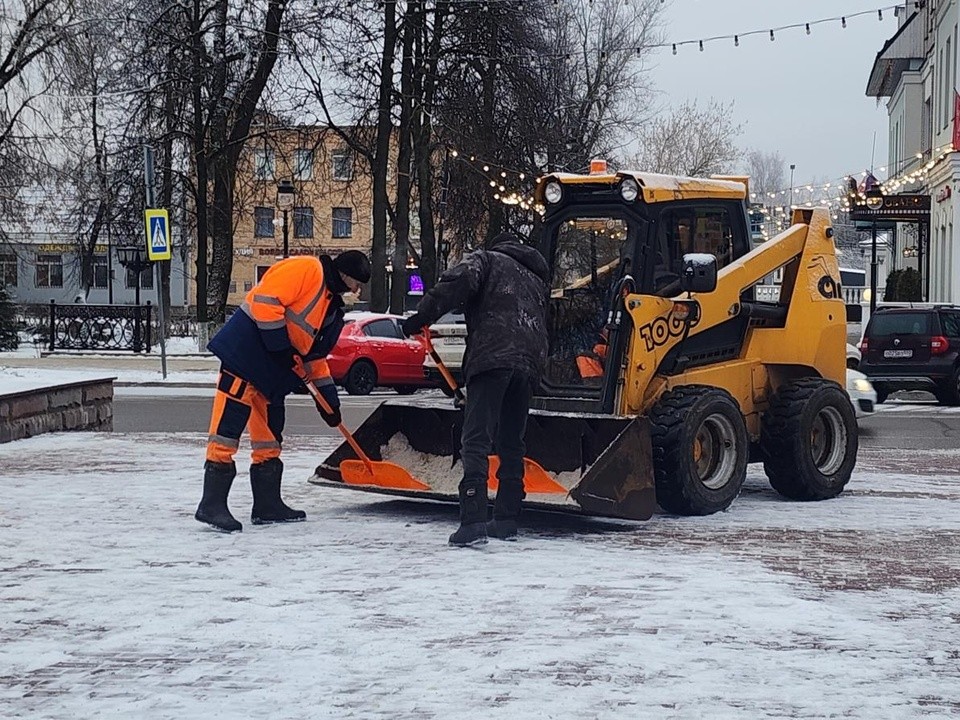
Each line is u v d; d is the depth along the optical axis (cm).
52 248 5006
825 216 1031
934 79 3916
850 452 997
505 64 3250
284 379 805
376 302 3519
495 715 422
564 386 905
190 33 3188
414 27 3281
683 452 849
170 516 838
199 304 3509
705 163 6047
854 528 826
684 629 537
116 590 608
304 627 538
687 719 419
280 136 3394
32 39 2953
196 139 3362
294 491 991
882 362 2428
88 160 3162
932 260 3841
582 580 637
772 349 980
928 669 482
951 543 765
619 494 783
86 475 1056
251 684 458
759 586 623
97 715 424
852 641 520
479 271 746
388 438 912
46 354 3400
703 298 910
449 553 714
